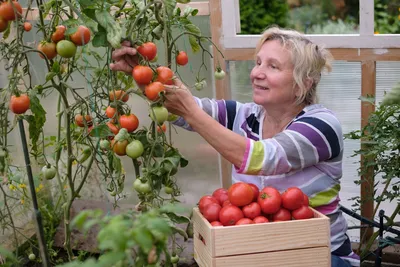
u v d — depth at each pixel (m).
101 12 1.77
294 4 4.75
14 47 1.89
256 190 1.91
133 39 2.02
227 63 2.98
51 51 1.87
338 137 2.04
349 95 2.94
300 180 2.08
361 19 2.75
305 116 2.06
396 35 2.74
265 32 2.14
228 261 1.72
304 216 1.83
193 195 3.21
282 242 1.74
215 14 2.91
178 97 1.90
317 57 2.07
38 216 1.88
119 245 1.05
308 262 1.76
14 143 3.02
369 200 2.85
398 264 2.97
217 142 1.93
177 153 1.97
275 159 1.94
